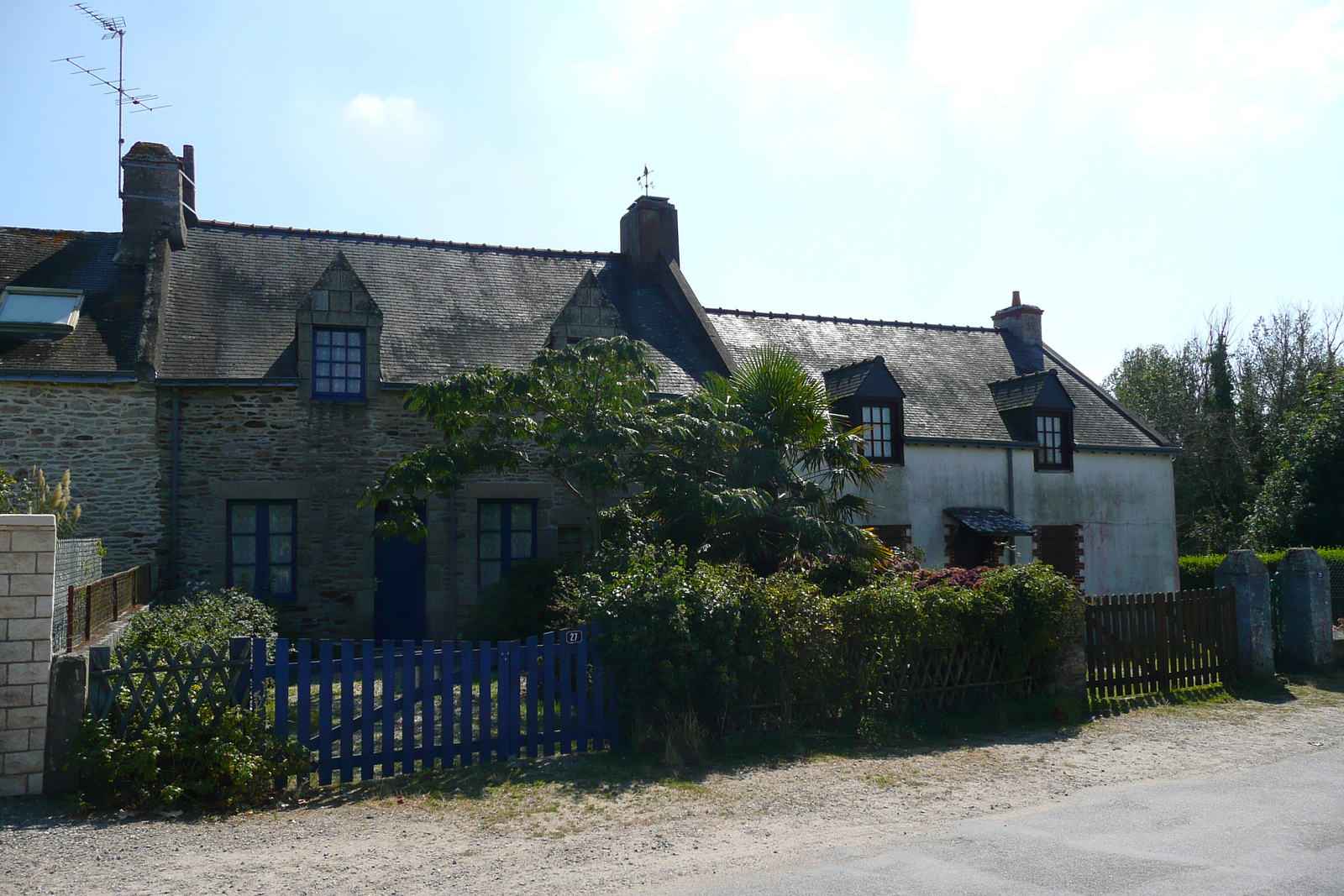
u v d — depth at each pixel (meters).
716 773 6.95
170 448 13.03
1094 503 20.20
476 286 16.89
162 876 4.81
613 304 17.44
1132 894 4.47
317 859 5.12
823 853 5.18
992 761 7.48
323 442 13.63
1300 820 5.76
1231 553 11.41
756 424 11.20
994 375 21.72
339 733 6.71
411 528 10.95
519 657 7.39
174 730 6.21
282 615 13.24
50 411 12.59
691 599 7.78
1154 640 10.50
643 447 10.56
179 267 14.92
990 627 9.27
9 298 13.55
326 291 13.79
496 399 10.55
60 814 5.77
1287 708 9.81
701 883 4.72
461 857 5.16
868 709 8.52
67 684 6.12
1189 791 6.53
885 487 17.86
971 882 4.67
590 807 6.11
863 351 20.70
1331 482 21.86
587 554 11.49
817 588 8.52
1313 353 34.00
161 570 12.84
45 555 6.14
